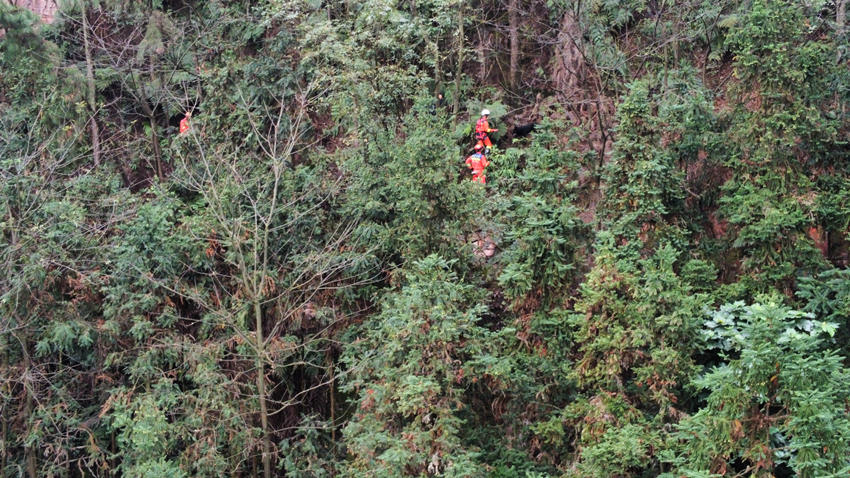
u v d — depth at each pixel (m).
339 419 17.19
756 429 9.51
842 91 15.43
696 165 15.52
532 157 14.61
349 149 17.25
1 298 15.30
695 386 12.14
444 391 12.55
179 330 17.12
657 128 14.32
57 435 16.25
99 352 16.89
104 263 17.05
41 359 17.48
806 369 8.75
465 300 13.86
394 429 12.75
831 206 14.36
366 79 17.44
